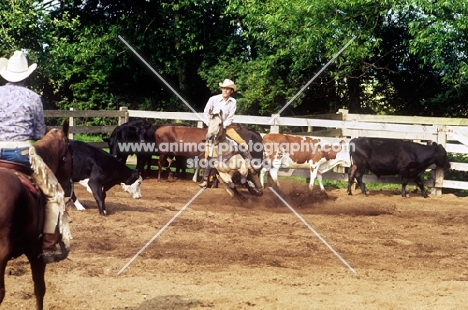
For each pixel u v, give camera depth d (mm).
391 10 23422
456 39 21516
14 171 6402
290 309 7746
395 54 26453
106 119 32125
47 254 6664
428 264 10227
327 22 23516
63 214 6727
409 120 20984
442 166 17672
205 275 9180
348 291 8562
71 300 7941
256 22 25953
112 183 13258
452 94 25000
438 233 12586
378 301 8133
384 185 19859
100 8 32250
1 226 5977
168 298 8055
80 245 10633
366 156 17625
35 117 6625
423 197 17781
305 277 9211
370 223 13352
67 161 7387
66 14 28031
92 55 30922
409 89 27203
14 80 6652
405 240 11844
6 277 8875
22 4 25938
